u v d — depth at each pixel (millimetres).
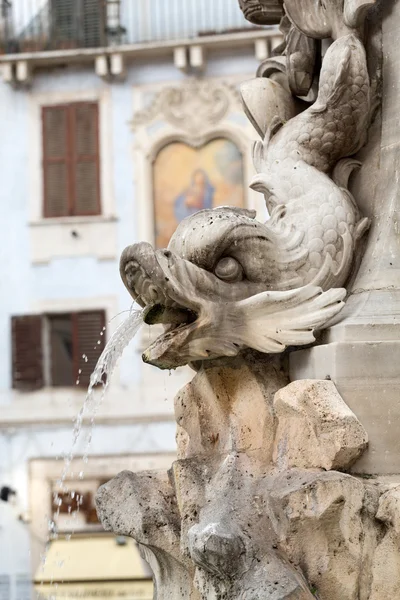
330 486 4074
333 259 4648
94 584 20359
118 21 27000
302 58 5191
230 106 26109
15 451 25422
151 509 4672
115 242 26375
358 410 4359
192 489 4500
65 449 25359
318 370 4477
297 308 4488
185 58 26062
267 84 5227
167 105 26281
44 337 26250
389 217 4738
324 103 4875
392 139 4863
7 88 26953
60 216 26516
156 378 24984
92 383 5125
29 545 24234
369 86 4879
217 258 4477
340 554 4105
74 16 27047
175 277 4352
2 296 26438
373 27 4980
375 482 4273
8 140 26906
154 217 26391
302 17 5031
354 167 4961
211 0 27016
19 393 25781
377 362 4387
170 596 4766
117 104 26625
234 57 26250
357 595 4141
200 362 4781
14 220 26641
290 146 4902
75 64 26766
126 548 20531
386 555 4156
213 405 4715
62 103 26766
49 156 26766
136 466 24750
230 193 26188
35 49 27156
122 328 4973
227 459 4523
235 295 4461
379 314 4504
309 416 4332
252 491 4355
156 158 26453
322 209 4703
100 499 4848
